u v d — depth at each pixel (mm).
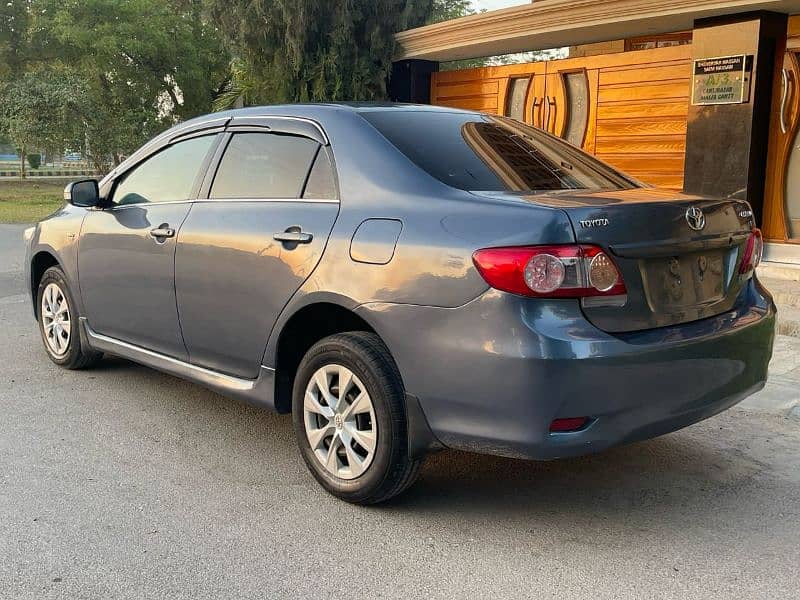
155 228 4523
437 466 4086
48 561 3092
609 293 3031
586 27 8984
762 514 3549
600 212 3049
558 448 3006
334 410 3590
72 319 5449
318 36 11734
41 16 31797
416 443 3311
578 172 3986
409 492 3766
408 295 3229
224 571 3035
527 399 2955
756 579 2992
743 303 3658
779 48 8062
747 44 7875
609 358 2965
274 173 4066
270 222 3877
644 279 3148
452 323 3104
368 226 3471
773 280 7910
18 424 4617
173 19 32531
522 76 10688
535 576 3012
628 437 3096
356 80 11648
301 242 3678
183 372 4469
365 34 11664
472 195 3324
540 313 2963
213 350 4227
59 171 49188
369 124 3822
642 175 9555
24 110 27625
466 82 11492
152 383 5430
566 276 2953
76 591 2887
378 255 3367
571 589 2918
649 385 3080
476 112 4441
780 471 4031
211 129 4535
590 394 2963
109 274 4926
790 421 4730
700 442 4422
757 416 4816
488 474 3986
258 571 3037
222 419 4750
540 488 3822
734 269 3600
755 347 3545
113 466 4031
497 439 3062
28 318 7414
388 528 3396
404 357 3266
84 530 3344
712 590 2912
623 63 9555
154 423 4664
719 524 3449
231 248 4000
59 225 5469
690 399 3238
